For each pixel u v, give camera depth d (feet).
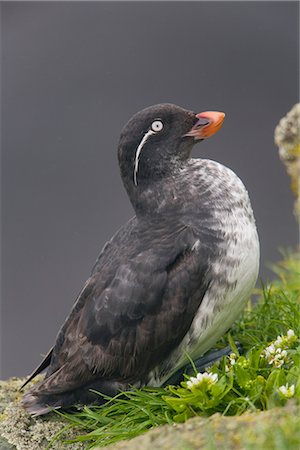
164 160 28.68
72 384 27.04
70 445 25.58
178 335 26.71
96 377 27.07
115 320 26.71
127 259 27.22
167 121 28.73
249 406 23.80
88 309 27.32
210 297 26.73
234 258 26.89
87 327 27.09
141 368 26.94
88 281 28.07
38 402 27.50
